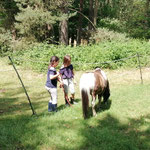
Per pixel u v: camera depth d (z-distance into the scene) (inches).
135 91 311.1
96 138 166.4
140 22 876.6
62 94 330.0
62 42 689.6
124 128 187.9
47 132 173.5
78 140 163.3
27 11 534.0
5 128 180.5
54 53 518.3
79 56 522.3
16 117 217.2
